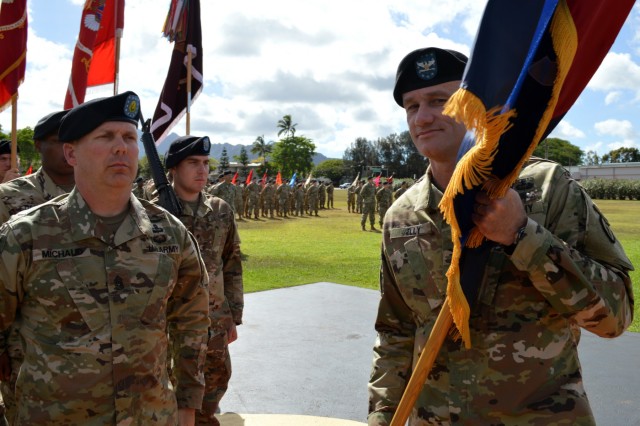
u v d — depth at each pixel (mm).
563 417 1645
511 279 1732
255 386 4711
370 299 7965
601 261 1682
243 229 20438
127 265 2166
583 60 1573
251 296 8164
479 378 1755
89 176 2172
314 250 13883
